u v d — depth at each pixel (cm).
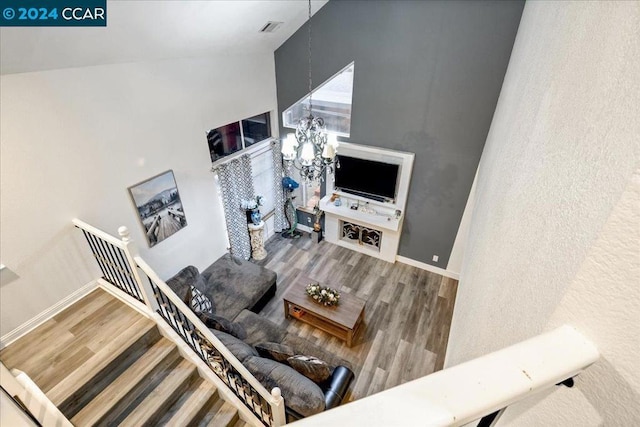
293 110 583
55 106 286
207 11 326
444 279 556
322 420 37
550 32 110
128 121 348
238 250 569
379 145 516
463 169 468
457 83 420
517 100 176
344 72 499
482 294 124
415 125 473
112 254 341
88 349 284
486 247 153
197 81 414
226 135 496
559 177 54
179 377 296
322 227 661
